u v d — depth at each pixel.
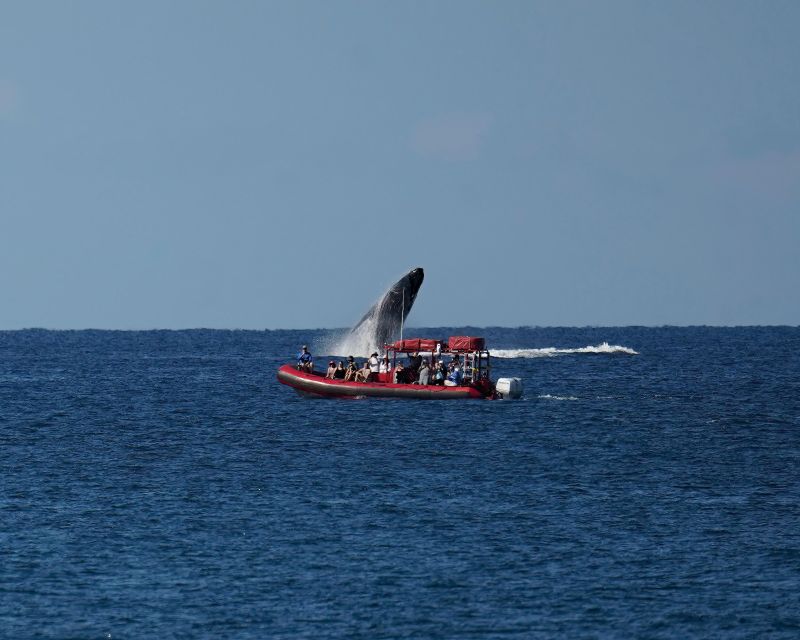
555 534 164.12
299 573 145.75
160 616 131.38
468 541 160.25
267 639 125.06
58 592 138.62
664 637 126.25
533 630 127.75
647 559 152.25
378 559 151.50
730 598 137.50
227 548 156.25
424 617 131.25
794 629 128.50
